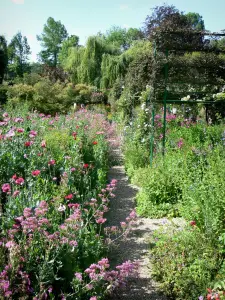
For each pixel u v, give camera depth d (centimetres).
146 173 697
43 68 2964
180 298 326
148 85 930
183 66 831
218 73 875
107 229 421
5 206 354
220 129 898
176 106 1143
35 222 275
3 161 498
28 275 250
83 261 322
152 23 1656
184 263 357
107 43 3055
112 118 1881
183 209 514
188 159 616
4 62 3031
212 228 374
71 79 2864
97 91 2598
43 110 1881
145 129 925
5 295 219
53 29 6900
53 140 657
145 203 583
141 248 446
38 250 279
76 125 928
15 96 1894
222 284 306
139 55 1089
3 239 272
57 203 374
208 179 476
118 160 1005
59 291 278
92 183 588
